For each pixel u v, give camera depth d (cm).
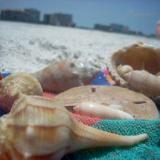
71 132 9
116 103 14
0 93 13
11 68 26
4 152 9
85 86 16
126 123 11
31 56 29
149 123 11
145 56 20
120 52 20
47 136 9
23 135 9
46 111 9
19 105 9
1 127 9
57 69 17
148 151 10
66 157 10
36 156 9
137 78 16
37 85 14
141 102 15
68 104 13
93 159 10
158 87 16
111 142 10
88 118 11
